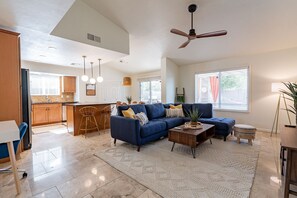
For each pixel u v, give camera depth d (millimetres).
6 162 2447
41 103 5617
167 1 2807
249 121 4543
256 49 4160
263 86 4277
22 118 2945
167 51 4961
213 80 5383
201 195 1639
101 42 3426
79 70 6414
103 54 3988
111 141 3584
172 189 1741
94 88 6867
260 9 2760
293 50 3832
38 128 5035
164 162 2426
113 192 1702
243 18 3043
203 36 2729
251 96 4480
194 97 5770
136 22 3564
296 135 1811
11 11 2051
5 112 2492
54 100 6352
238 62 4727
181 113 4547
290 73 3871
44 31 2627
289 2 2520
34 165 2355
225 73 5098
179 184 1837
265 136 3801
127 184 1853
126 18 3449
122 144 3357
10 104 2541
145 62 6273
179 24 3459
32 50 3605
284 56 3953
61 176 2037
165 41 4324
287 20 2936
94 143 3434
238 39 3801
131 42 4457
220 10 2887
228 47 4258
